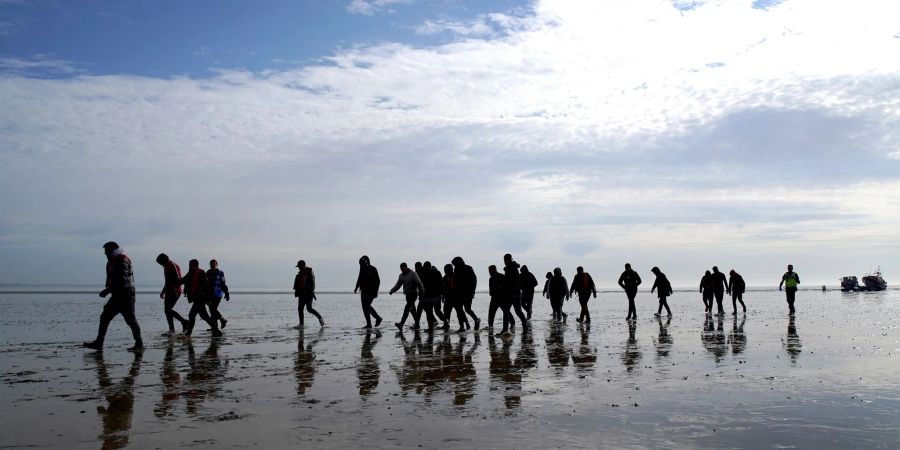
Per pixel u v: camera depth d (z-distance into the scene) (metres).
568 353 13.15
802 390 8.58
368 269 20.20
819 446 5.75
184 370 10.70
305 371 10.59
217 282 17.16
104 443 5.92
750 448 5.69
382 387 9.03
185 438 6.11
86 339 16.36
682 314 30.17
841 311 32.28
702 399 7.99
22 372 10.45
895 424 6.59
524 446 5.77
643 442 5.91
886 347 13.90
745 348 13.87
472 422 6.78
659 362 11.61
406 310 19.27
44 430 6.43
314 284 21.16
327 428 6.52
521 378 9.80
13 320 24.97
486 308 40.38
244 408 7.55
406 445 5.83
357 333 18.42
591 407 7.55
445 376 10.03
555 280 24.20
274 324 22.67
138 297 58.81
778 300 55.72
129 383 9.36
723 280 28.36
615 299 63.12
